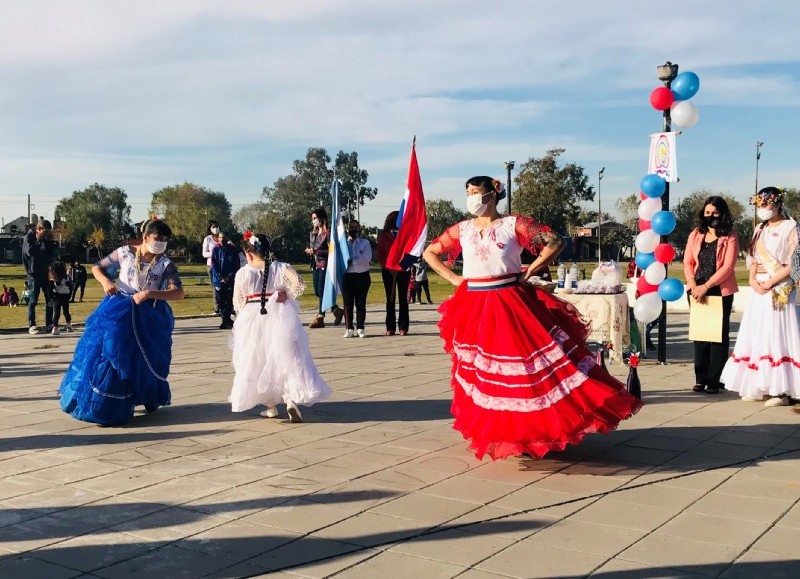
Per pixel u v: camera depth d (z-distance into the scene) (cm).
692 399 812
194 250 8462
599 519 461
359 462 583
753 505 484
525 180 6725
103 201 11175
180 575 388
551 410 546
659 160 916
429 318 1795
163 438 659
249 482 535
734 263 826
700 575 382
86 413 690
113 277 737
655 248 860
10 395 864
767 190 777
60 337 1489
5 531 448
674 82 890
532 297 575
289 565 398
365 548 420
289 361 696
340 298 2541
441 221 7256
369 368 1032
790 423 703
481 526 451
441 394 847
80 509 484
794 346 755
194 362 1099
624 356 1059
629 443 634
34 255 1540
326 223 1588
